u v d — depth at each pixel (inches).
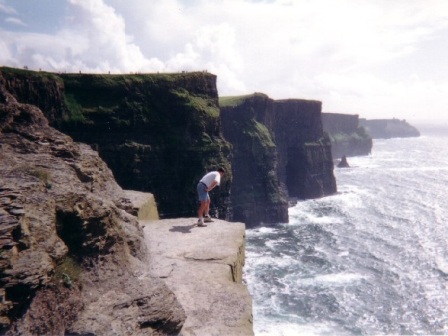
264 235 3075.8
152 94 2373.3
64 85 2180.1
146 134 2309.3
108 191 476.4
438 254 2503.7
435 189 5088.6
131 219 394.9
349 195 4879.4
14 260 201.9
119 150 2192.4
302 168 4771.2
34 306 203.3
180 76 2465.6
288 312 1662.2
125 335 216.2
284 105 4746.6
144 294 253.4
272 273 2154.3
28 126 442.9
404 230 3127.5
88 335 207.2
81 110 2153.1
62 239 257.4
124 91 2292.1
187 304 283.3
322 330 1510.8
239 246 415.8
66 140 451.5
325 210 4003.4
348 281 2042.3
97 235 277.4
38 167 337.1
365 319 1614.2
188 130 2369.6
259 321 1573.6
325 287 1951.3
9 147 382.6
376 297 1839.3
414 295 1870.1
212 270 344.2
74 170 398.0
